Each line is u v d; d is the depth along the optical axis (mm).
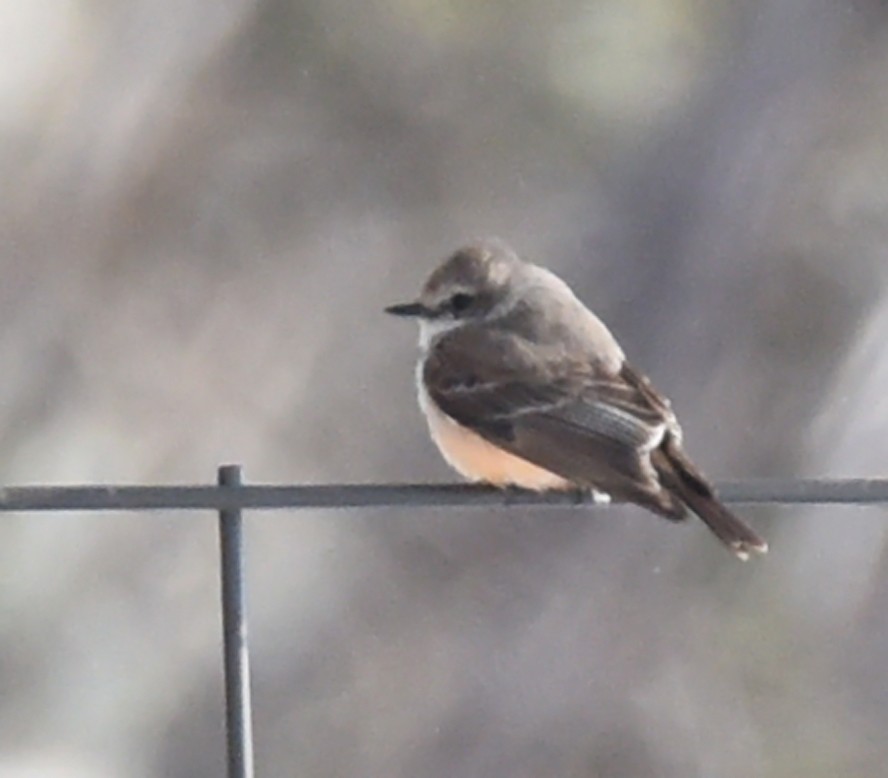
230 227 13867
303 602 13125
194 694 12617
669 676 13219
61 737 12383
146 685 12555
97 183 13742
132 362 13461
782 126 13938
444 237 13906
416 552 13258
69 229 13672
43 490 7184
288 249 13859
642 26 13648
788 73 13938
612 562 13367
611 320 13719
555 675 13281
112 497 7203
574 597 13312
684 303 13789
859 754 12977
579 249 13836
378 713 13141
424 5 13820
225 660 7254
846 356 13688
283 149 13953
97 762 12453
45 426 13141
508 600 13344
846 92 13984
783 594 13188
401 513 13266
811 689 13078
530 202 13883
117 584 12570
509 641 13320
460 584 13312
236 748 7230
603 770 13148
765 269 13820
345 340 13719
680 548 13367
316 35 13977
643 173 13867
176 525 12688
